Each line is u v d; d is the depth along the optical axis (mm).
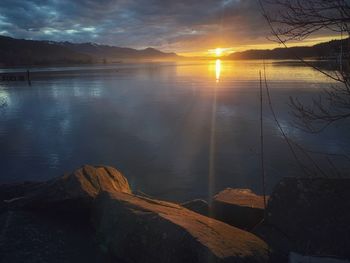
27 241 4102
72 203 5027
